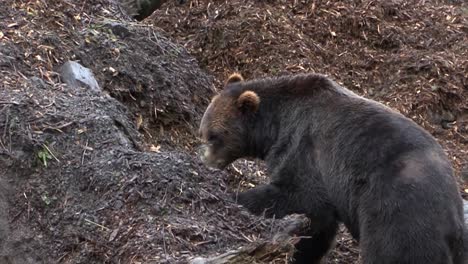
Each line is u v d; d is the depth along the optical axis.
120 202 10.79
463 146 17.84
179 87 14.91
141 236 10.34
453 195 10.59
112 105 12.78
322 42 19.78
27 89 12.47
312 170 12.02
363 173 11.08
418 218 10.34
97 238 10.59
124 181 10.95
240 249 10.02
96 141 11.62
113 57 14.48
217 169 11.98
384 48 20.03
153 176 10.99
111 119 12.16
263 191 12.19
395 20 20.81
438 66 19.19
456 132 18.20
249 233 10.77
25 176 11.39
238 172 14.30
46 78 13.24
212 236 10.49
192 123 14.66
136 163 11.14
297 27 19.78
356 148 11.30
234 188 14.01
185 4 20.61
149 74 14.60
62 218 10.94
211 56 19.08
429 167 10.62
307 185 12.03
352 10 20.36
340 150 11.50
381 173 10.86
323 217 11.97
